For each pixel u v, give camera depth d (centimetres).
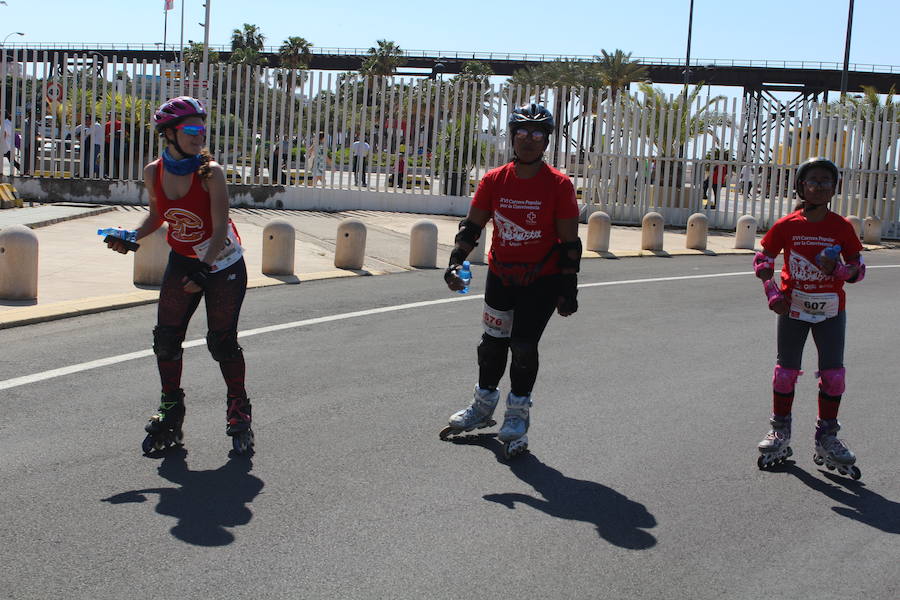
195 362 743
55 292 1004
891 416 679
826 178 532
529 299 552
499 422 632
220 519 448
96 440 552
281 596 375
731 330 996
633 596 389
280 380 706
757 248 1978
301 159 2506
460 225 573
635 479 530
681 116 2430
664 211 2431
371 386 701
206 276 511
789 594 396
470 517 464
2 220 1554
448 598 380
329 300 1068
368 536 437
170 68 2105
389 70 7612
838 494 520
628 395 711
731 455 581
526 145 533
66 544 414
